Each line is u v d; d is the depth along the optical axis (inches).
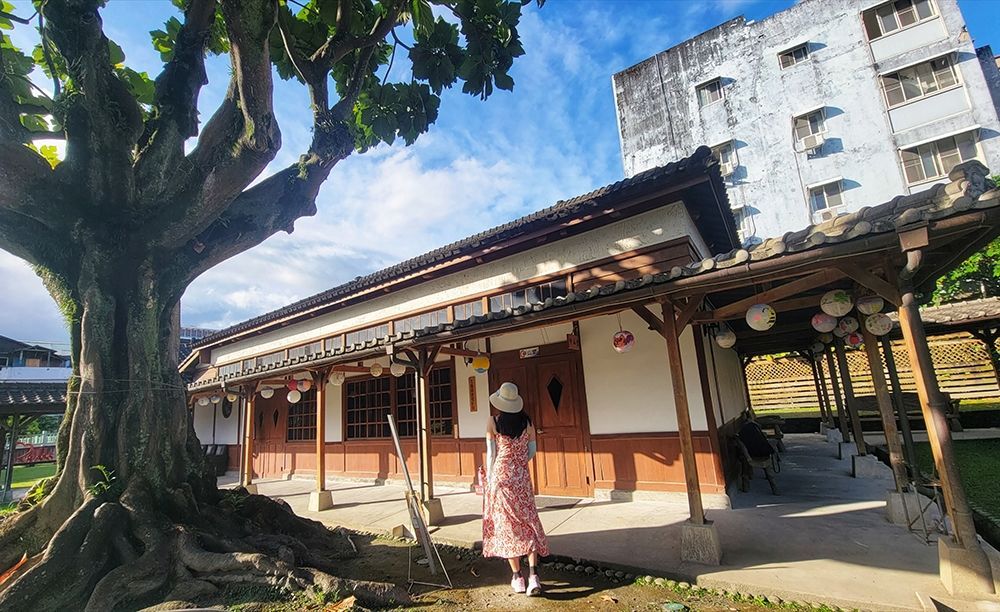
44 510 155.6
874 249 122.3
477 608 145.0
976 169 110.3
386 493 342.0
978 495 238.4
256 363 541.3
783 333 387.5
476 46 199.3
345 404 420.5
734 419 345.4
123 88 165.2
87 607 129.6
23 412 485.4
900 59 704.4
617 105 982.4
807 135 775.7
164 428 181.6
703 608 137.9
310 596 143.5
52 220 161.9
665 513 231.9
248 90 149.7
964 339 580.1
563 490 285.3
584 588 156.5
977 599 120.8
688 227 273.6
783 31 814.5
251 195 199.9
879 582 139.6
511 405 165.6
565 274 300.0
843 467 334.0
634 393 269.7
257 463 506.3
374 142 240.4
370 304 421.1
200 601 140.9
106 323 169.9
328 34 207.0
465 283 353.4
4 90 156.4
